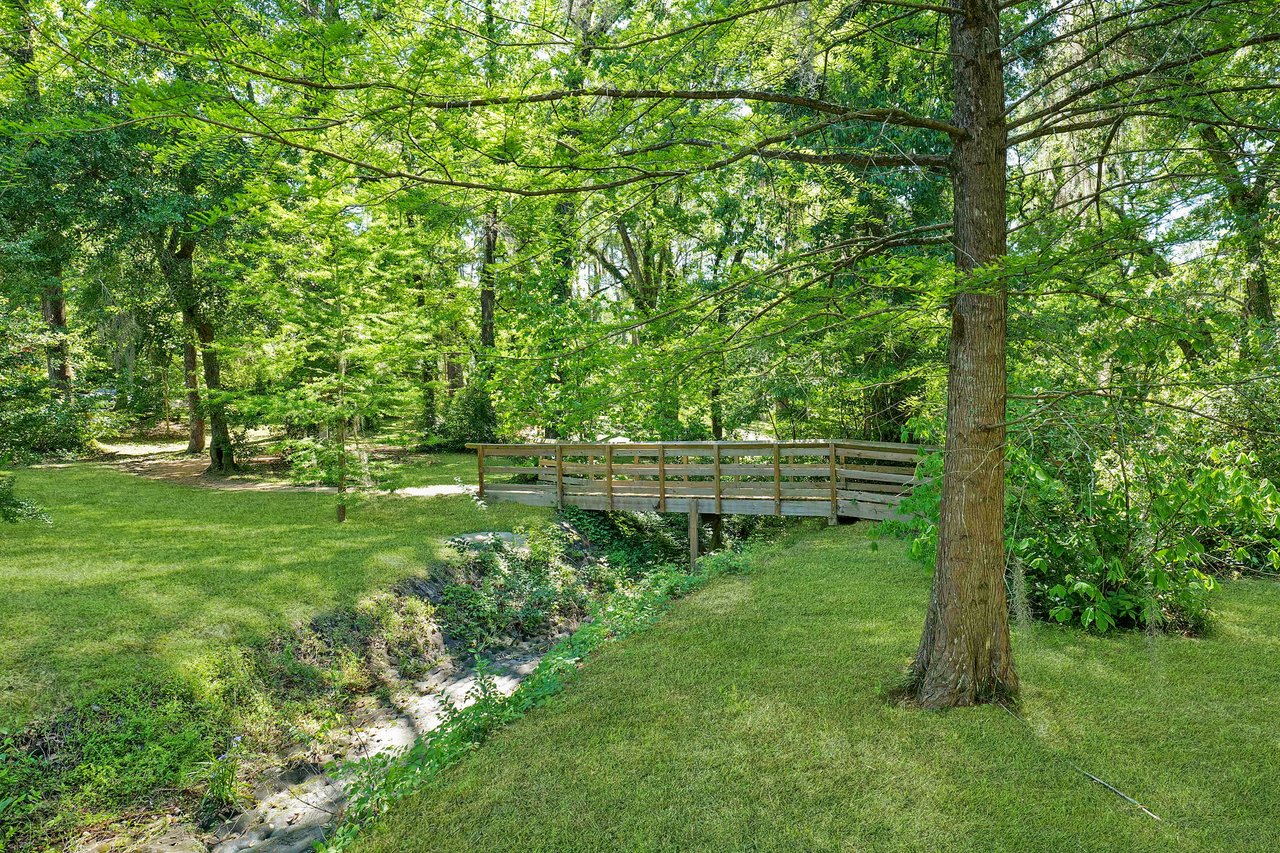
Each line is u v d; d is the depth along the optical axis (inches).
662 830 145.6
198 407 740.7
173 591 309.6
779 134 175.8
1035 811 146.1
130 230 564.1
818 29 184.5
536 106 160.4
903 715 187.6
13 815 183.3
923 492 258.8
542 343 232.1
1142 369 192.9
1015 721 180.5
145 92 110.3
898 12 211.6
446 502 563.2
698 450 489.1
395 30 139.1
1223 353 182.9
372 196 159.5
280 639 275.9
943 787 155.6
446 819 152.8
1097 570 225.5
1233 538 258.5
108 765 203.2
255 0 127.4
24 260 458.3
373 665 290.8
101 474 708.7
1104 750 167.3
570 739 185.6
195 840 187.2
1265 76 174.6
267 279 478.0
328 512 519.8
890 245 193.9
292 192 141.3
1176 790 151.8
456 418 887.7
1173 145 171.6
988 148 174.1
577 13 173.3
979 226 174.2
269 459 834.2
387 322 493.4
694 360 205.3
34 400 375.6
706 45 180.2
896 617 269.0
